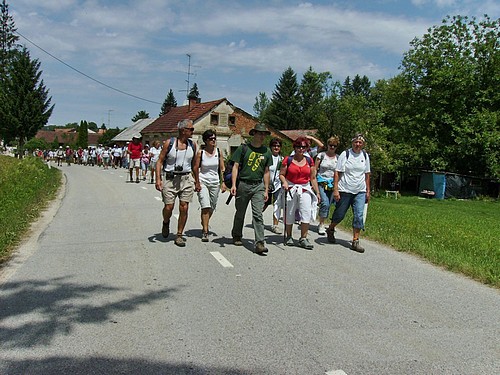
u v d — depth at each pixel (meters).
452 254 7.84
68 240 8.31
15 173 19.55
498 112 29.30
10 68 49.81
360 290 5.89
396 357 4.04
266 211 12.91
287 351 4.09
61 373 3.61
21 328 4.43
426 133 30.45
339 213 8.39
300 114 74.19
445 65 30.27
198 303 5.23
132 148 21.48
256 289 5.79
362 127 24.89
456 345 4.32
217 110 41.12
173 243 8.25
